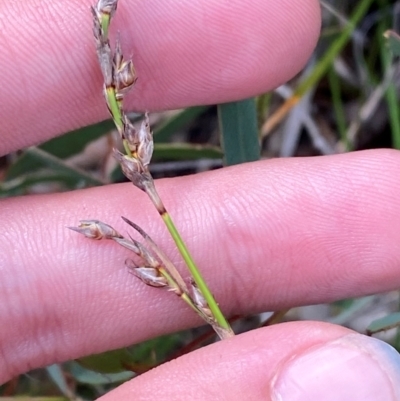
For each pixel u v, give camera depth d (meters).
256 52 0.10
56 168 0.11
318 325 0.08
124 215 0.10
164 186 0.10
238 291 0.10
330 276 0.10
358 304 0.11
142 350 0.11
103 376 0.11
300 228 0.10
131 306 0.10
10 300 0.10
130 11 0.09
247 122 0.10
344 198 0.10
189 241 0.10
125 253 0.10
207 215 0.10
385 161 0.10
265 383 0.08
